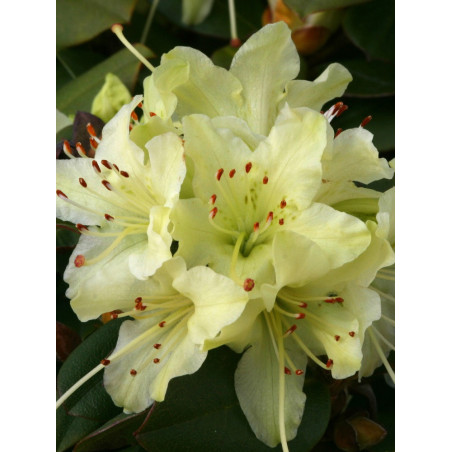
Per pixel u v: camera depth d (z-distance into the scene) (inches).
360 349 11.6
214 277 11.0
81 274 12.2
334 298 11.8
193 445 12.1
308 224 11.5
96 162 12.0
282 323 12.2
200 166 11.6
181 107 12.5
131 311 11.8
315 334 12.1
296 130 11.5
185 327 11.9
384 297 12.8
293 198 11.6
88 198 12.6
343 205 12.1
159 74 12.1
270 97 12.7
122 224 12.1
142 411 12.2
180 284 11.2
